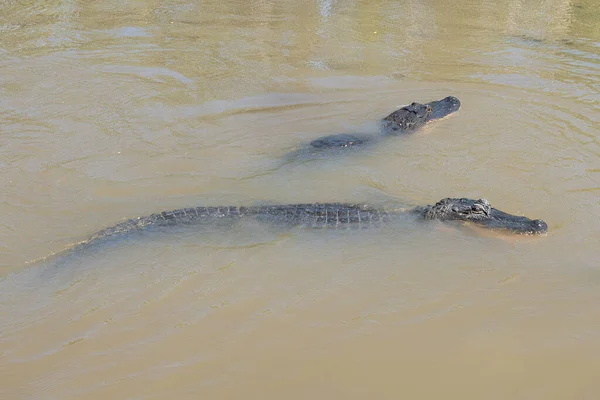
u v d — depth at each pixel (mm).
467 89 5828
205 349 4203
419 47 6504
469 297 4375
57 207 4809
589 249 4555
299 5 8250
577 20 7527
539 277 4449
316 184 5012
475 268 4508
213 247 4621
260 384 4094
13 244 4605
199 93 5785
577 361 4148
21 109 5527
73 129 5355
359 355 4180
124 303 4367
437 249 4613
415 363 4152
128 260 4555
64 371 4137
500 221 4680
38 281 4453
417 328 4266
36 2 8086
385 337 4234
